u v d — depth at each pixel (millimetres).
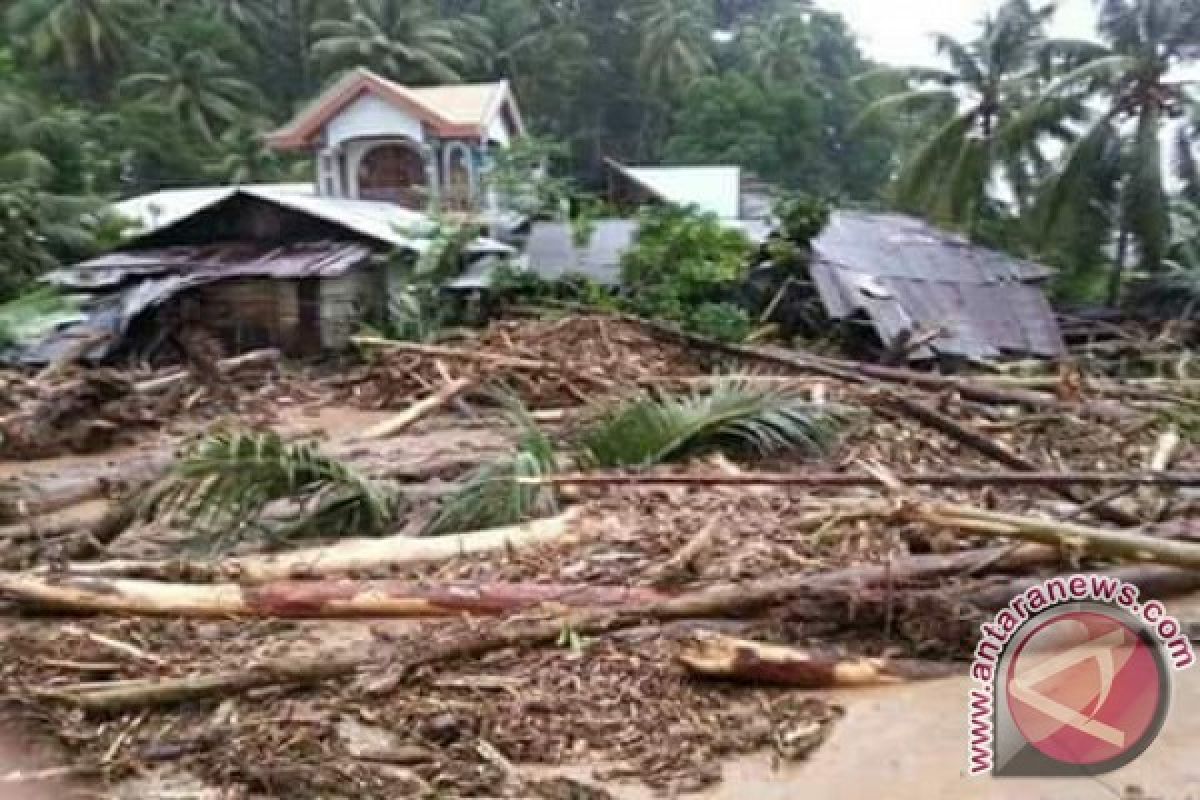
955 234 22047
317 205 15758
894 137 40625
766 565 4359
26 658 3555
